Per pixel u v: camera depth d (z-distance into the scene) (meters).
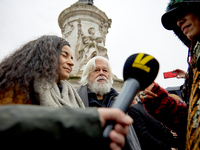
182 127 1.18
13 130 0.37
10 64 1.14
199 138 0.75
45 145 0.38
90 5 8.72
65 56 1.50
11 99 1.01
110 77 2.63
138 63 0.67
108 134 0.43
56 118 0.42
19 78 1.08
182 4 0.88
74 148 0.40
